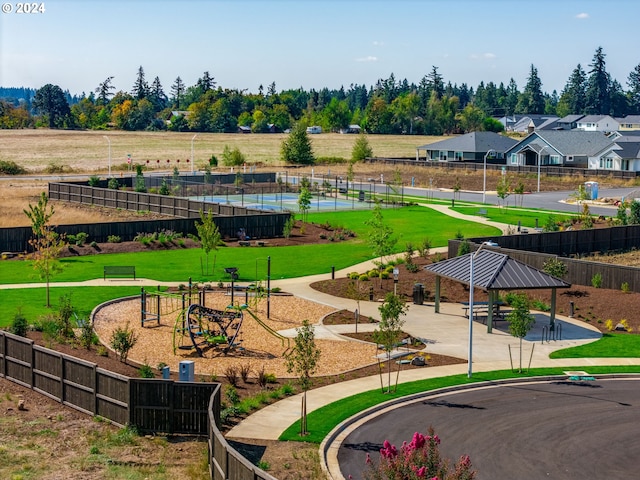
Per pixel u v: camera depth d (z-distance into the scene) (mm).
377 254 56281
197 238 67375
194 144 192875
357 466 25234
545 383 34094
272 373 34656
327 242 69625
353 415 29562
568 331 42562
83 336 36875
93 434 27844
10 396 31359
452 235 71750
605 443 27250
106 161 150000
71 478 24031
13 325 37312
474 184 115188
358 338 40469
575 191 105812
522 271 42344
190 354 37250
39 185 106562
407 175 127312
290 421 28938
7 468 24641
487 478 24438
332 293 50438
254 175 115312
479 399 31812
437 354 37906
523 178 119625
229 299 48281
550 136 132375
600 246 65000
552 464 25531
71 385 30266
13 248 62656
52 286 50781
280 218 72438
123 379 28266
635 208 73312
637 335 41781
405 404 31172
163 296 47500
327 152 175875
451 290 51031
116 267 53594
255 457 25688
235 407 29625
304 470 24688
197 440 27594
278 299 48719
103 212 83688
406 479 19719
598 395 32406
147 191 99188
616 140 127938
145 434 27969
